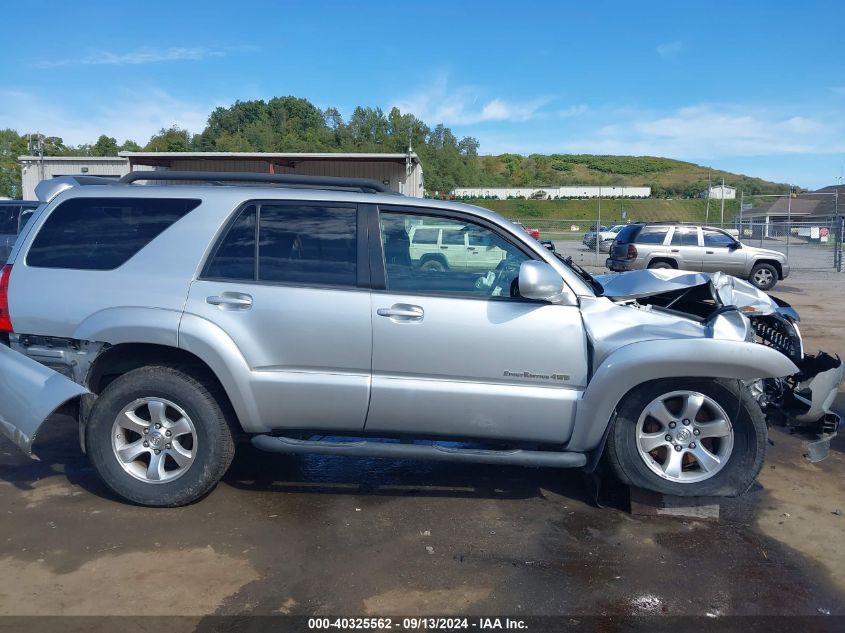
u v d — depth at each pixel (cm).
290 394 430
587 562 389
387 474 509
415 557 390
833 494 491
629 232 2089
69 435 586
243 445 564
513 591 358
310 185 466
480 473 515
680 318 450
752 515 454
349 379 429
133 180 477
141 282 438
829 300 1644
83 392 435
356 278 434
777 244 3017
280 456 542
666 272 510
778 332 522
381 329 425
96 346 439
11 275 453
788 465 548
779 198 5256
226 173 467
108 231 454
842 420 662
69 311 439
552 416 428
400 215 445
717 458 434
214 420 437
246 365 428
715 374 418
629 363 412
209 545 399
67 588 352
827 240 2817
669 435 436
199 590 353
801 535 427
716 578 375
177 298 433
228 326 428
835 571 384
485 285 439
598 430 427
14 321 447
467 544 406
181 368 446
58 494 466
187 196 455
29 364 444
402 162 3288
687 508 444
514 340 425
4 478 493
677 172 15400
